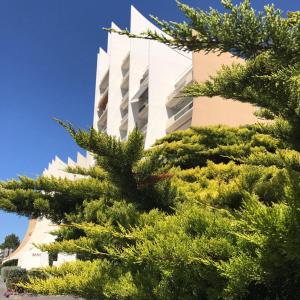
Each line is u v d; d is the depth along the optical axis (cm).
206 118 2847
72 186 830
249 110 2872
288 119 450
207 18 315
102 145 458
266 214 241
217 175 941
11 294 2000
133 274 390
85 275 429
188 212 385
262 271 266
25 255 4159
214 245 303
